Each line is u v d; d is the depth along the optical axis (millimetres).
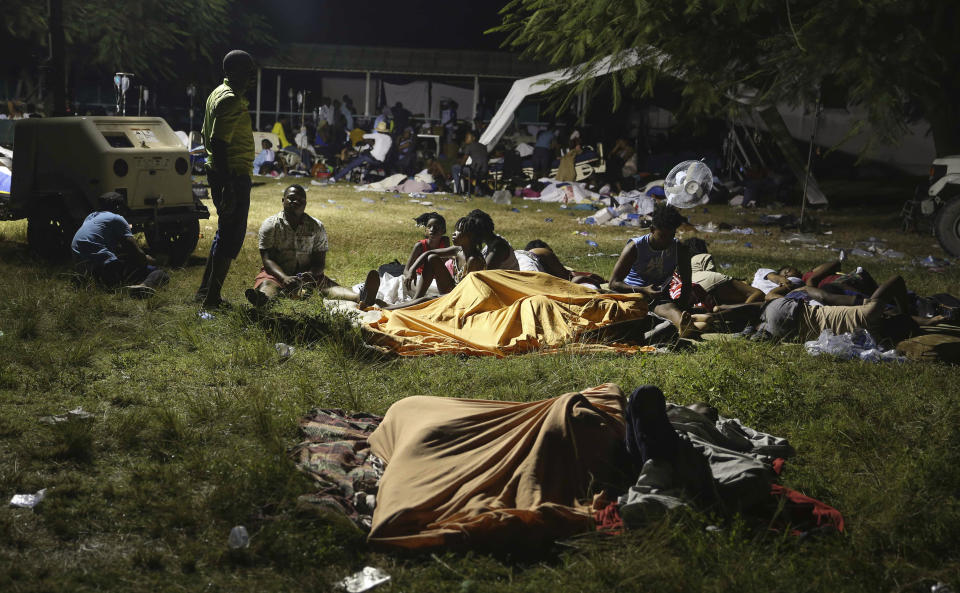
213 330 6879
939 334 6996
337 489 4043
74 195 9375
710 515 3764
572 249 13125
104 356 6121
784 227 17266
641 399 3967
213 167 7398
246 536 3582
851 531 3855
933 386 6031
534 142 25984
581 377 6031
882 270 11852
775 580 3377
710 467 4055
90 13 25359
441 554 3576
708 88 18000
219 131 7297
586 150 23406
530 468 3916
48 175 9500
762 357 6762
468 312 7176
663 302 7652
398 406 4633
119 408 5090
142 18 26156
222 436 4758
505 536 3604
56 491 3918
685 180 8547
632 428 4031
